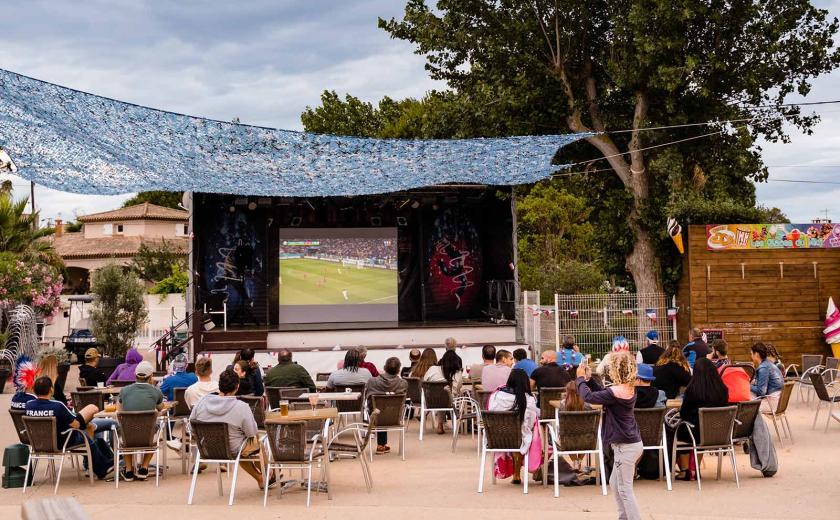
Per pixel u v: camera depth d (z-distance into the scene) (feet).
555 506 26.37
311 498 28.40
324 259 76.48
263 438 32.01
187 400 33.99
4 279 74.33
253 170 41.37
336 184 46.06
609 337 67.92
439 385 41.55
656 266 73.31
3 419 49.06
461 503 27.12
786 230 68.74
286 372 39.32
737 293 68.44
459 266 77.92
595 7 73.92
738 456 35.73
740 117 72.90
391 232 77.36
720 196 71.00
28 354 73.92
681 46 67.72
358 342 66.54
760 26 69.10
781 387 38.06
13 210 84.43
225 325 67.67
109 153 35.81
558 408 29.58
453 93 79.36
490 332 68.64
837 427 42.55
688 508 25.84
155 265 130.93
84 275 151.02
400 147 41.98
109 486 31.17
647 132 71.82
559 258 118.42
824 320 68.80
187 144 36.96
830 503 26.32
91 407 31.65
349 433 42.98
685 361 33.99
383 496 28.53
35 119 32.27
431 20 73.97
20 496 29.37
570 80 76.07
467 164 46.78
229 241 74.84
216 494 29.50
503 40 73.10
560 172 81.20
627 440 22.27
